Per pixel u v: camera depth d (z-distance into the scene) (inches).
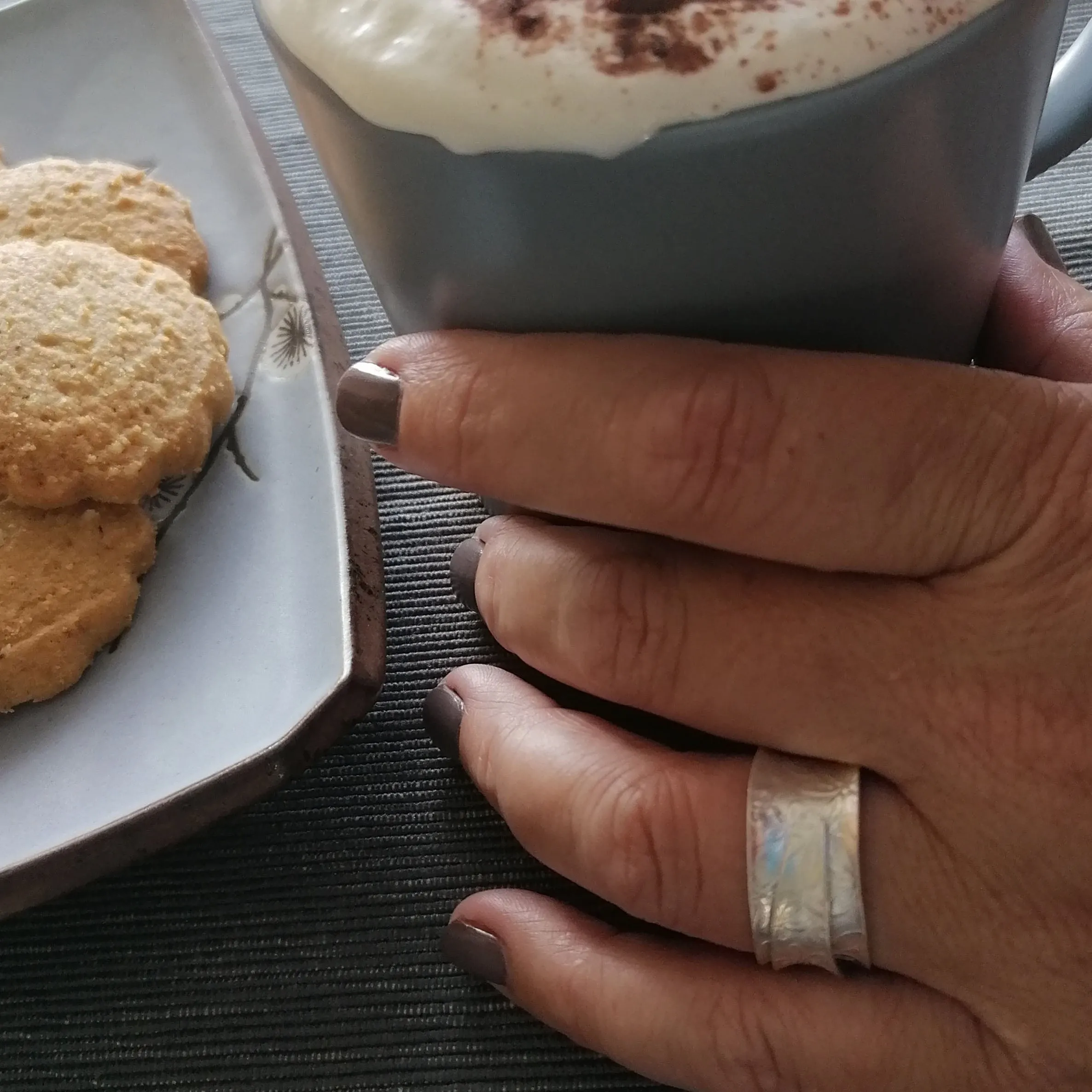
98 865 5.7
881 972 5.1
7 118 9.4
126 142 9.2
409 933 5.9
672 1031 5.1
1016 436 4.6
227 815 5.8
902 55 3.4
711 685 5.0
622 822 5.1
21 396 7.1
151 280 8.0
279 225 8.3
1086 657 4.7
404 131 3.7
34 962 6.0
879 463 4.5
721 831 5.0
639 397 4.3
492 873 6.0
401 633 6.8
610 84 3.4
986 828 4.8
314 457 7.2
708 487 4.4
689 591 5.1
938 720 4.8
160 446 7.2
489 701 6.0
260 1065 5.6
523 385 4.4
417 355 4.6
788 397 4.3
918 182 3.8
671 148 3.5
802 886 4.8
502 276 4.1
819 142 3.5
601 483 4.5
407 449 4.7
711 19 3.4
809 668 4.9
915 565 4.8
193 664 6.6
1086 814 4.7
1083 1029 4.8
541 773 5.4
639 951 5.4
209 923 6.0
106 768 6.2
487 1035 5.6
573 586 5.2
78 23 9.6
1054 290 6.1
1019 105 3.9
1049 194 8.3
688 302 4.1
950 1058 4.9
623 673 5.1
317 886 6.1
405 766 6.4
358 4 3.7
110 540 7.0
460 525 7.3
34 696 6.5
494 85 3.5
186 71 9.3
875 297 4.2
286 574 6.8
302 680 6.3
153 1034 5.7
